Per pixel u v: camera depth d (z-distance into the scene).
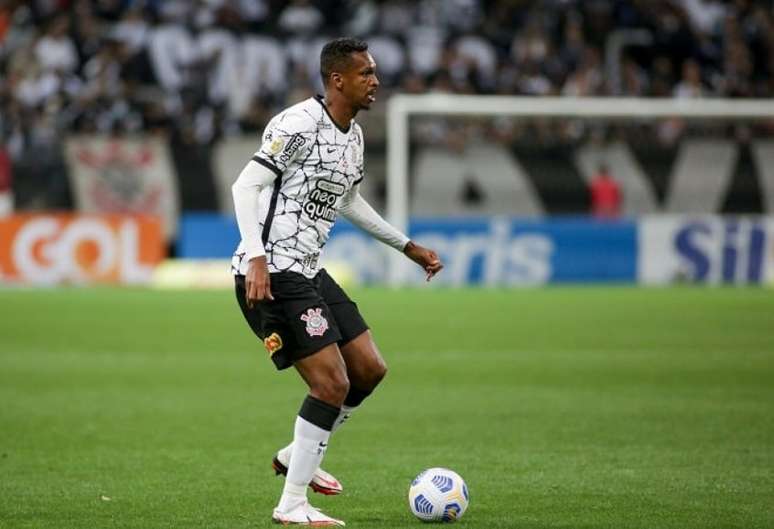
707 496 24.67
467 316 63.31
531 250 84.06
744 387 40.94
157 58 94.00
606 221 85.44
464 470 27.66
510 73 99.94
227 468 27.81
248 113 92.50
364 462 28.70
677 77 105.31
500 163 89.31
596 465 28.16
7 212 83.06
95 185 83.75
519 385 41.44
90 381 42.12
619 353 49.81
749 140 91.19
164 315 62.97
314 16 99.56
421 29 102.31
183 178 84.50
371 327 58.53
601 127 93.94
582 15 106.19
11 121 84.88
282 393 39.75
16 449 30.16
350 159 22.50
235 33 95.94
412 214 88.44
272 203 22.19
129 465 28.14
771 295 76.06
